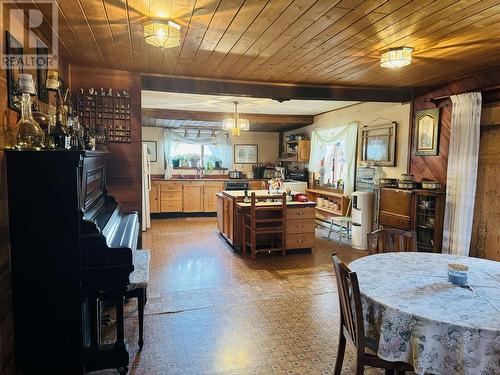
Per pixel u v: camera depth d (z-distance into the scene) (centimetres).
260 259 460
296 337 259
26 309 188
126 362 211
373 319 171
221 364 224
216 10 211
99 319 242
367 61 324
